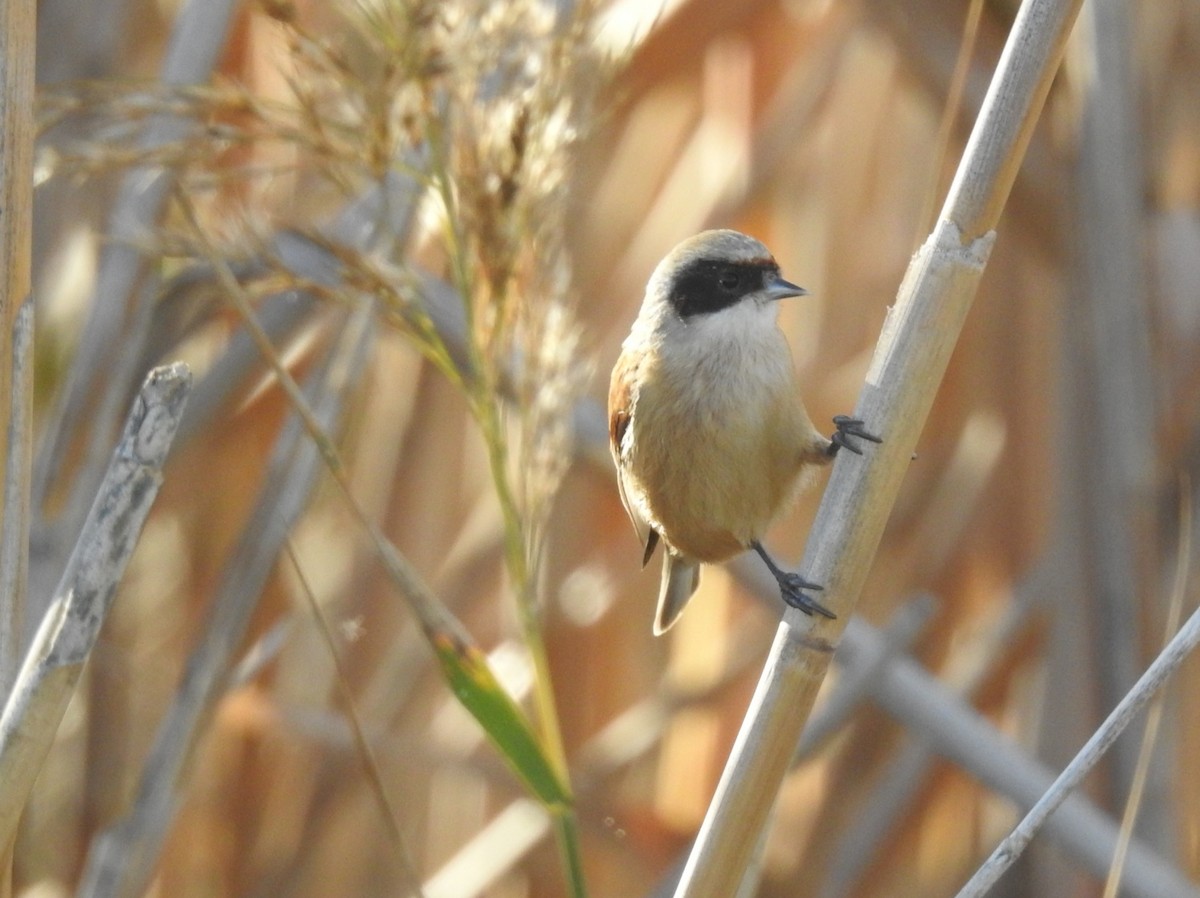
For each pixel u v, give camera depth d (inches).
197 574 414.0
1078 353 350.3
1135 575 341.4
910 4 351.3
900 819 402.0
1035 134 355.9
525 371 238.8
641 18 312.5
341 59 236.2
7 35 211.6
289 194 349.7
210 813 404.5
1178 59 414.6
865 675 343.6
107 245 318.7
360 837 416.5
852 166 472.4
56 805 392.2
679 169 459.8
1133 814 227.1
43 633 193.6
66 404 314.3
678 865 366.6
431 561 430.0
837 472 210.2
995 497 434.0
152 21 394.0
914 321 206.8
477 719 233.5
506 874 416.2
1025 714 399.5
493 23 231.6
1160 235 377.4
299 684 419.2
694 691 412.2
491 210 233.1
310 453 311.9
